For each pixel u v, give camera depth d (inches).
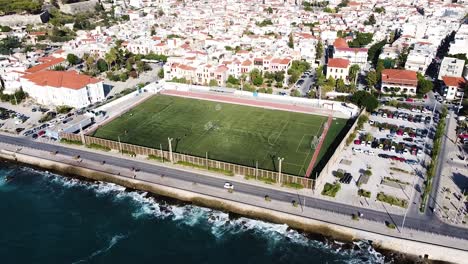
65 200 7342.5
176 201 7273.6
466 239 5954.7
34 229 6604.3
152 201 7283.5
